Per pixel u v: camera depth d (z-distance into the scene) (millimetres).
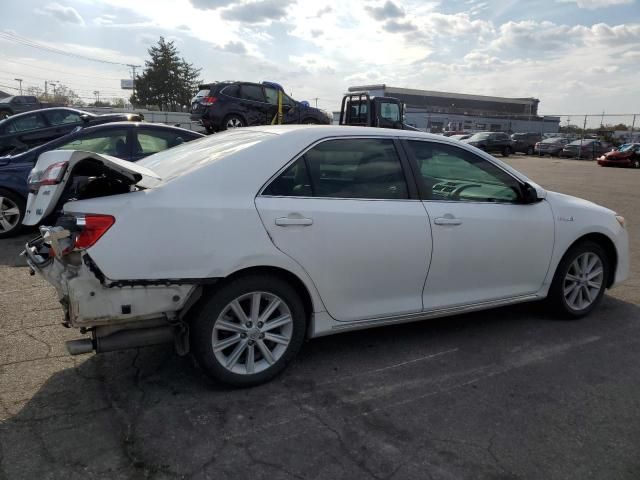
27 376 3426
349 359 3793
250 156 3314
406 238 3666
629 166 28156
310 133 3537
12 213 7145
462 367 3697
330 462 2629
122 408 3076
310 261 3359
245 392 3301
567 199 4641
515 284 4281
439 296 3941
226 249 3102
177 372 3539
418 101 77375
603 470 2621
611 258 4816
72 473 2498
